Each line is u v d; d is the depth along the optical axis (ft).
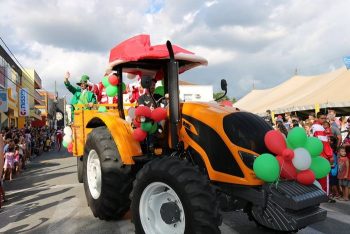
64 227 17.76
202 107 14.62
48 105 194.49
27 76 126.11
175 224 13.39
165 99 16.88
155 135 16.61
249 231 16.30
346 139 24.77
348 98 43.06
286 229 12.17
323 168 13.42
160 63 17.17
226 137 13.35
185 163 13.37
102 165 17.16
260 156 12.41
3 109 58.39
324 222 17.88
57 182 32.63
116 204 17.20
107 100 26.68
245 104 77.71
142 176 14.25
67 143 26.76
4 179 36.24
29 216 20.40
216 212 12.26
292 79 72.49
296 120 34.96
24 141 48.83
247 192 12.85
